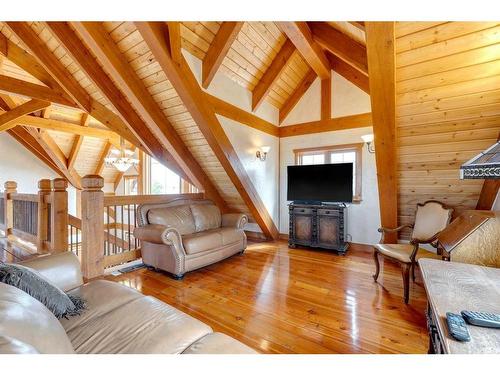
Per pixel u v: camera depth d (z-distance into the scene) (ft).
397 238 12.69
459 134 8.26
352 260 12.34
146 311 4.59
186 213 12.27
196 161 14.08
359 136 13.98
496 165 3.12
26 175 23.13
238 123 13.17
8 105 17.10
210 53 10.52
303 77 15.74
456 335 2.66
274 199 16.66
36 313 3.12
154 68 9.89
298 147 16.15
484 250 6.32
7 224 13.48
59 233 9.48
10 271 4.00
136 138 14.12
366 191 13.89
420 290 8.82
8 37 11.63
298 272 10.72
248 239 17.08
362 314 7.25
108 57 9.34
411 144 9.12
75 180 24.07
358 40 10.07
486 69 6.49
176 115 11.63
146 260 11.03
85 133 19.69
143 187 25.53
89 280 8.91
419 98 7.68
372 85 7.50
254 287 9.20
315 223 13.89
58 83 12.10
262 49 12.34
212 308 7.65
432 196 10.79
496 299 3.54
